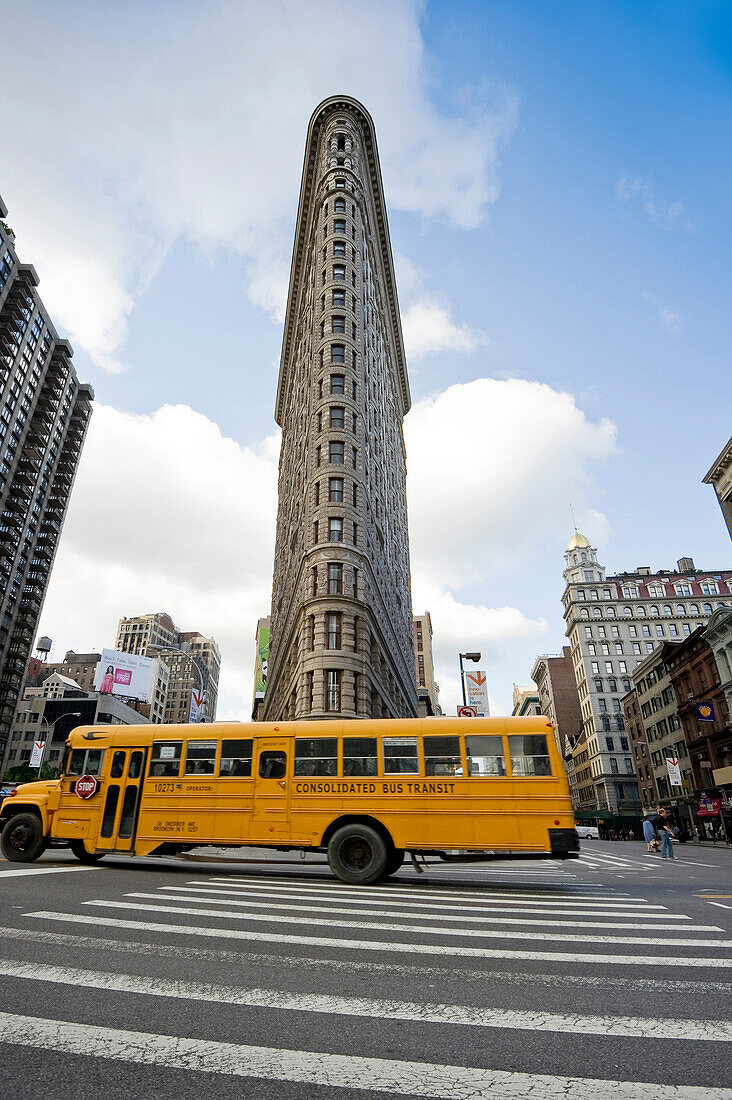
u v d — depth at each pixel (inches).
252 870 570.9
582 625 3545.8
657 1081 139.3
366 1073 142.6
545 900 407.8
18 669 3400.6
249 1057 150.9
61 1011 179.6
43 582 3619.6
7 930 277.3
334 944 264.5
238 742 532.4
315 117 2386.8
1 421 3144.7
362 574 1418.6
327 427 1562.5
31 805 551.2
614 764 3193.9
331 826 500.1
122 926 290.4
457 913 346.0
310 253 2297.0
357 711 1270.9
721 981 216.2
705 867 800.3
